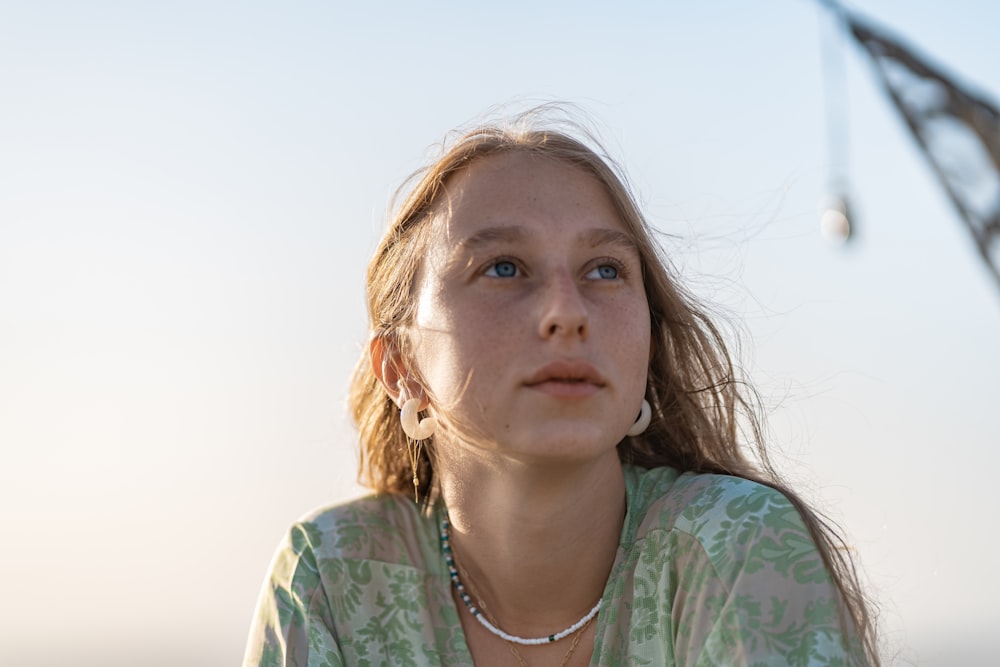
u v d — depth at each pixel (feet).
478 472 6.72
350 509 7.50
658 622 6.51
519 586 6.85
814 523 6.43
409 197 7.07
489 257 6.55
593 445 6.23
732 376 7.72
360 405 7.96
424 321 6.73
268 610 7.29
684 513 6.55
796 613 6.10
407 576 7.18
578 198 6.74
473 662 7.01
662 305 7.43
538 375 6.24
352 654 7.11
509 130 7.12
